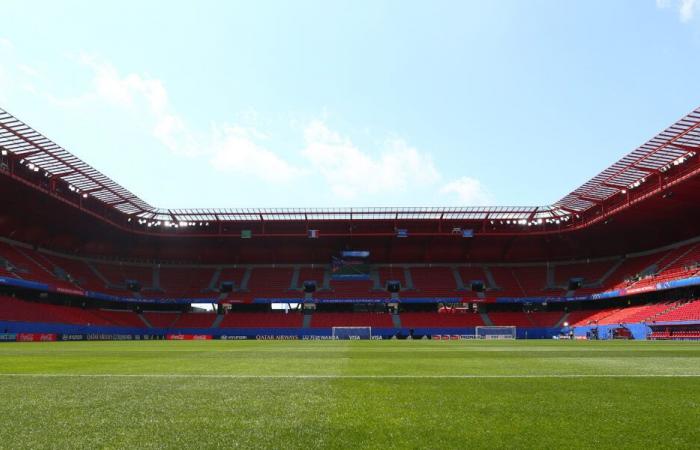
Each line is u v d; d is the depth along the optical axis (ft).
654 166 158.92
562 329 223.10
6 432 17.70
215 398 25.17
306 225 240.12
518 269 261.44
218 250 264.31
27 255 201.77
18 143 142.82
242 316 241.14
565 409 21.90
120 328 207.00
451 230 242.17
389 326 232.53
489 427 18.38
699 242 199.00
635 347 97.91
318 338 218.59
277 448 15.60
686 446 15.85
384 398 25.18
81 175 172.55
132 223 233.35
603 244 243.60
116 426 18.61
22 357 65.26
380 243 257.55
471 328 226.38
